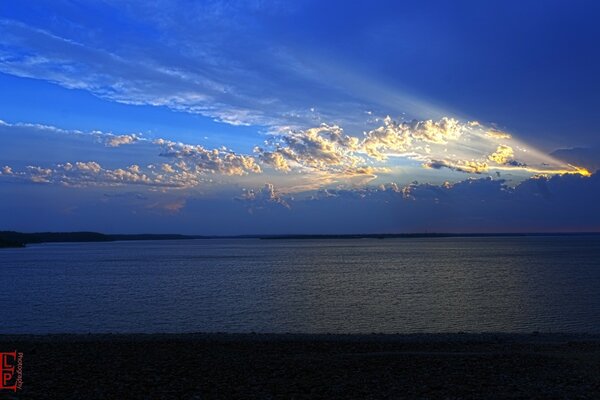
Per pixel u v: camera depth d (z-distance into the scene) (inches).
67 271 3735.2
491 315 1579.7
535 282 2596.0
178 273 3454.7
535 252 6870.1
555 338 1068.5
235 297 2048.5
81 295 2155.5
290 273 3361.2
